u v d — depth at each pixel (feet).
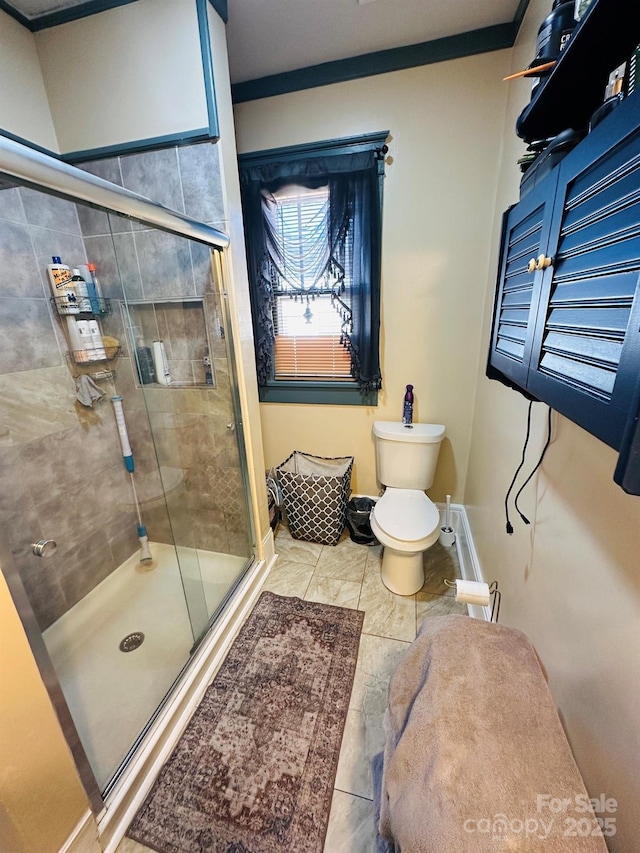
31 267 4.90
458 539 7.22
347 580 6.38
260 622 5.48
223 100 4.74
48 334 5.14
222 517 6.40
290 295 6.97
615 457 2.05
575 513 2.55
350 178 6.02
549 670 2.81
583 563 2.39
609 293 1.33
